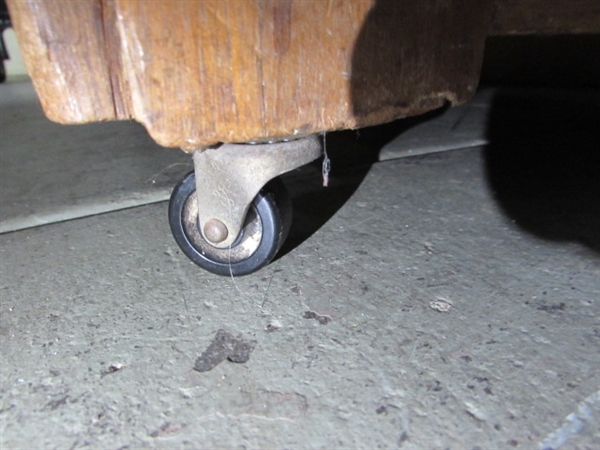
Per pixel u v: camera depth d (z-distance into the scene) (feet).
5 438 0.48
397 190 1.02
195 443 0.47
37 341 0.61
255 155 0.63
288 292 0.69
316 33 0.56
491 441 0.47
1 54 2.82
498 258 0.76
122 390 0.54
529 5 0.70
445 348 0.58
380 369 0.55
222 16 0.50
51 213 0.97
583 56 1.67
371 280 0.72
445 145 1.31
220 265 0.71
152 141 1.45
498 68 1.86
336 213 0.92
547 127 1.42
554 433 0.47
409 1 0.61
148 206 0.99
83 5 0.47
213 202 0.65
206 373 0.56
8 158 1.33
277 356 0.58
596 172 1.08
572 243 0.79
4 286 0.72
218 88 0.53
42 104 0.51
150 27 0.48
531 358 0.56
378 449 0.46
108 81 0.51
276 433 0.48
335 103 0.60
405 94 0.66
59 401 0.52
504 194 0.98
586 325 0.61
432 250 0.79
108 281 0.73
